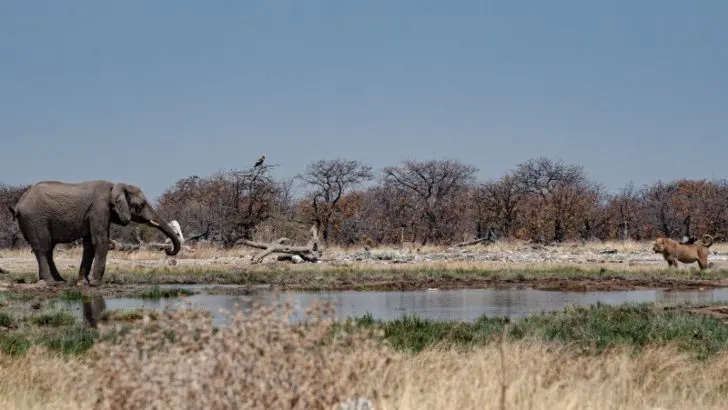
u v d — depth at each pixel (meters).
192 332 26.61
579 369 39.66
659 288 104.19
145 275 113.88
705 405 34.84
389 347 40.31
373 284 106.81
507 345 41.53
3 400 34.31
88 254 103.69
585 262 149.25
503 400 29.62
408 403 29.77
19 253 167.75
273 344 25.08
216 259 152.75
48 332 59.62
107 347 26.91
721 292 99.38
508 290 101.75
